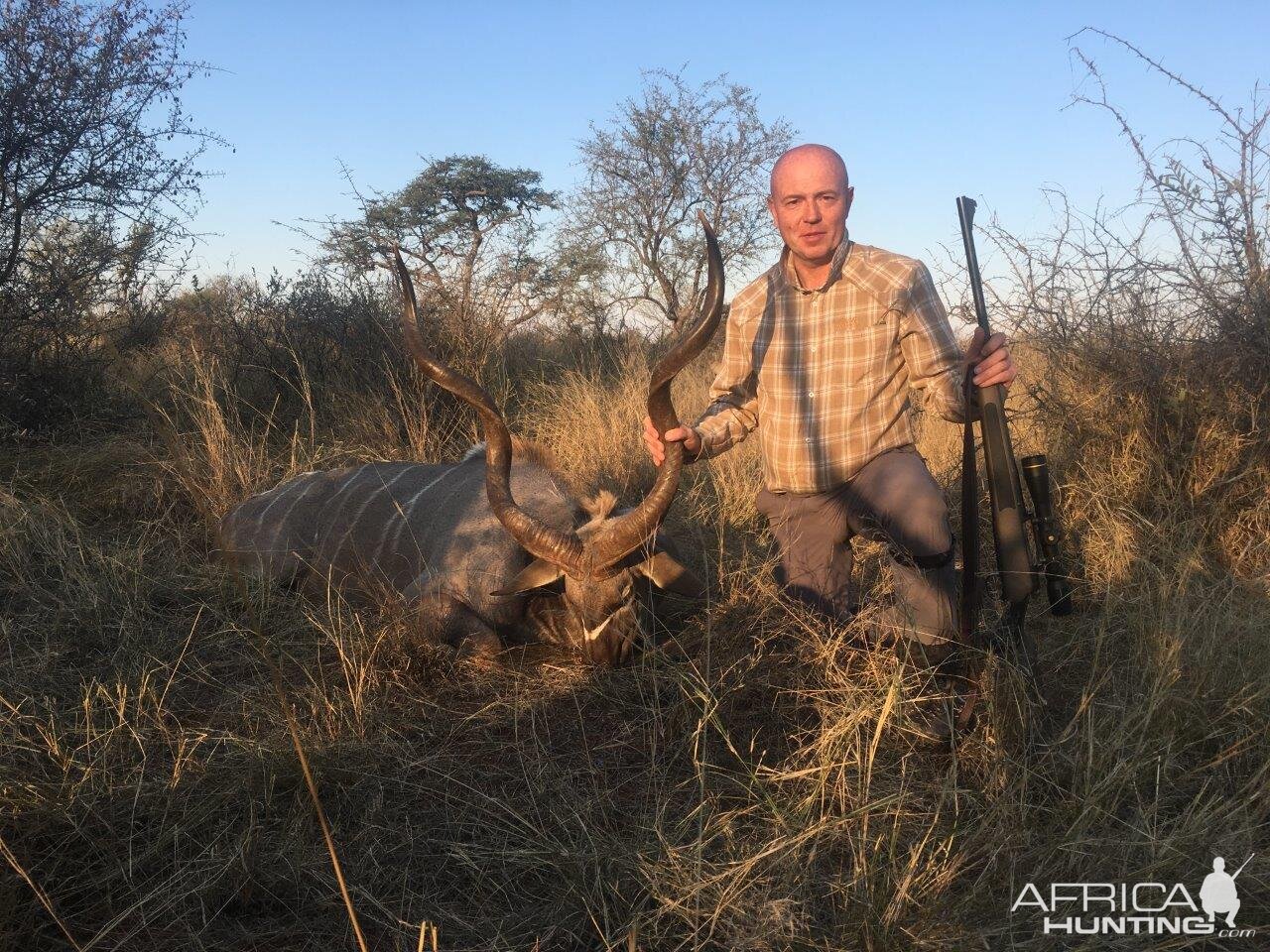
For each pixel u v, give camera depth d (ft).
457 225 50.57
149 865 9.08
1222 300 17.15
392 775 10.71
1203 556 15.01
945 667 11.42
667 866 8.78
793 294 12.63
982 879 8.16
